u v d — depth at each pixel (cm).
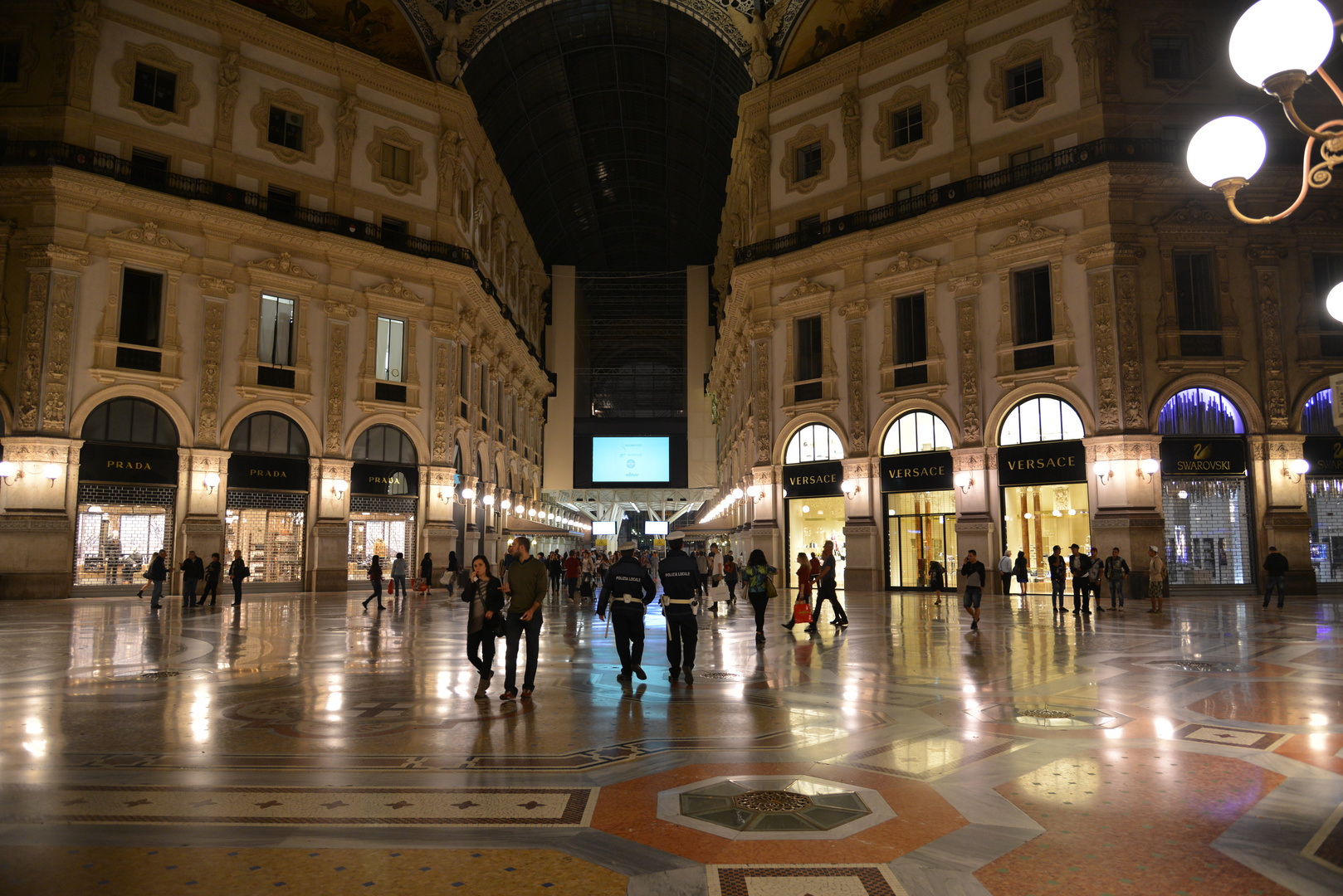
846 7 3023
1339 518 2339
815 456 2961
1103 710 723
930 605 2189
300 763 554
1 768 538
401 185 3180
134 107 2550
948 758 558
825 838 401
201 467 2603
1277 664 1001
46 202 2372
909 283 2736
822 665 1054
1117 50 2430
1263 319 2352
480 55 3612
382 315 3077
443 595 2803
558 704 785
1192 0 2434
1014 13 2598
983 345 2577
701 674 978
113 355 2459
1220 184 558
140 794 480
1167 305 2347
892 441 2770
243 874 357
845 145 2962
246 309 2744
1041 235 2459
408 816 440
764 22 3278
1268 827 413
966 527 2533
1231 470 2319
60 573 2328
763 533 2995
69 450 2367
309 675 970
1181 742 601
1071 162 2416
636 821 430
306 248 2880
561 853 384
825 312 2942
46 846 393
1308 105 2436
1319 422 2367
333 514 2862
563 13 3747
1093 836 401
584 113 4750
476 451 3594
